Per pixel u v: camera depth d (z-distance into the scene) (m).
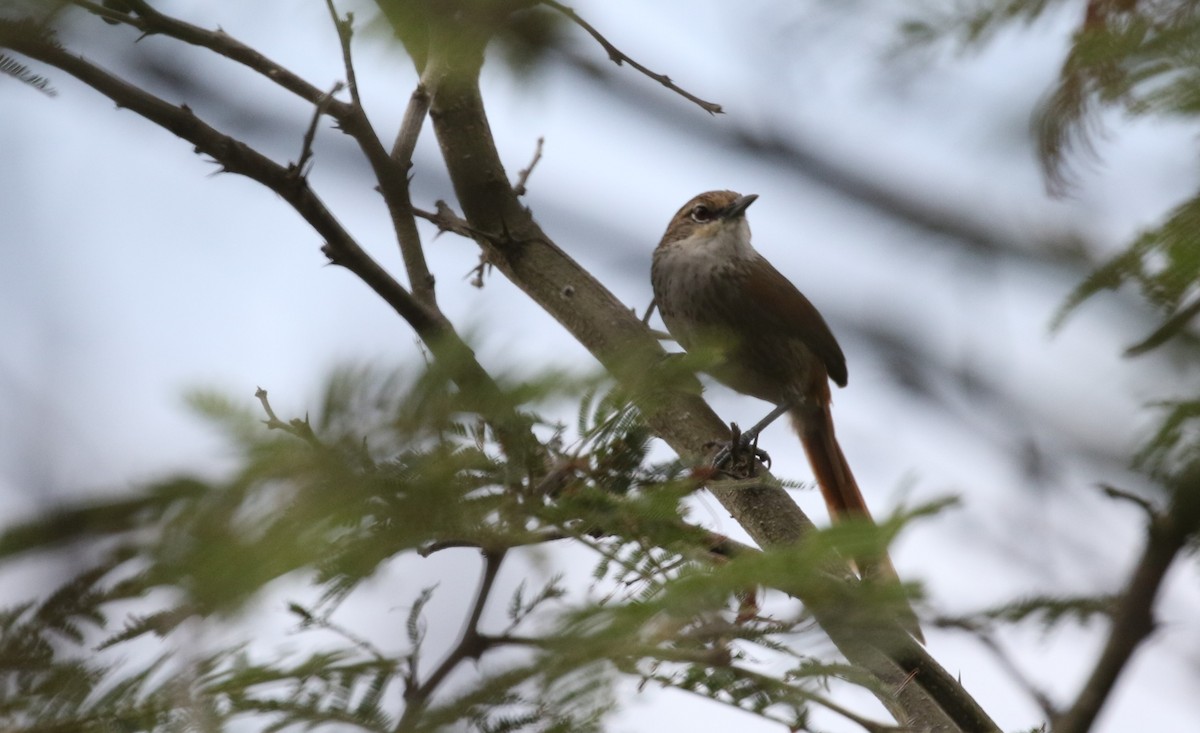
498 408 3.84
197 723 4.11
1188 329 4.72
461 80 5.45
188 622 3.62
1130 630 5.09
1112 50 4.43
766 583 4.50
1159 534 4.99
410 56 4.90
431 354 3.77
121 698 4.11
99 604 3.67
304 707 4.41
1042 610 5.04
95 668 4.09
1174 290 4.36
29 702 4.04
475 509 4.71
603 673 4.43
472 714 4.34
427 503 3.84
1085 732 5.17
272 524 3.34
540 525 5.07
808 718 5.20
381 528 3.84
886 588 4.62
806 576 4.48
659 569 5.20
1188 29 4.34
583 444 5.26
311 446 3.46
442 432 3.72
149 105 6.85
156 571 3.32
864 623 4.65
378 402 3.57
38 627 3.78
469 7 4.77
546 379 3.88
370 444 3.52
